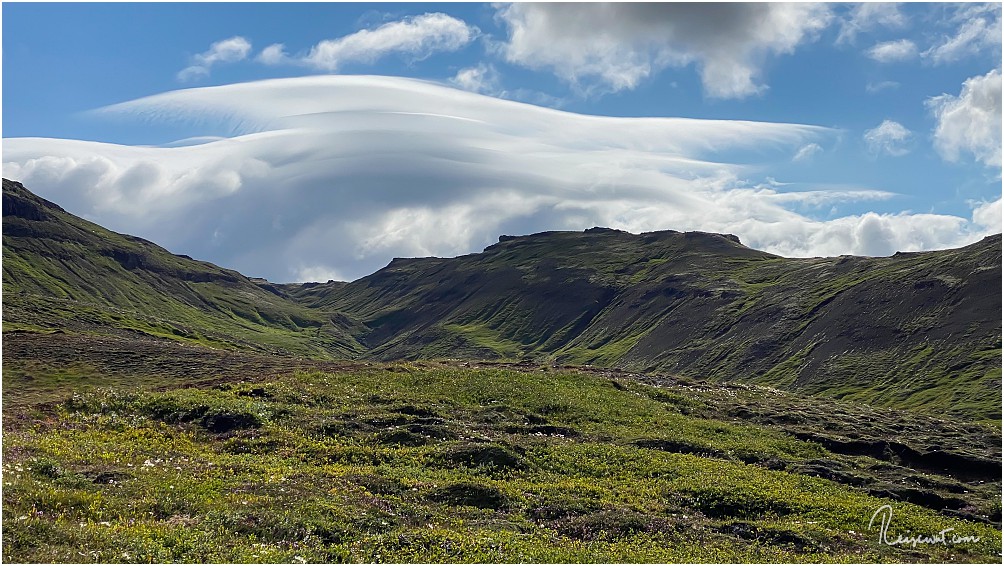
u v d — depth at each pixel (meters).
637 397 57.94
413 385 56.72
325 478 33.03
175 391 50.34
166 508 27.70
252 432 42.00
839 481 40.41
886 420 57.16
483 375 60.47
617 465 39.69
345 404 50.09
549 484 35.53
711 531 30.75
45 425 40.50
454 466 37.91
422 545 25.53
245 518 26.52
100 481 30.39
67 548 21.83
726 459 43.19
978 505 37.34
